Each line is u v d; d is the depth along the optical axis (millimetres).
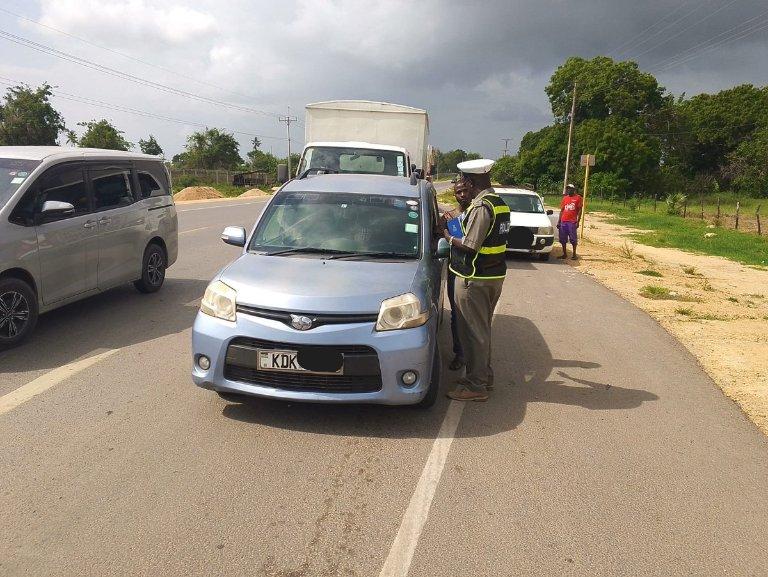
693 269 13578
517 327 7754
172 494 3463
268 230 5391
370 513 3373
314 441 4188
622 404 5211
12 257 5680
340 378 4199
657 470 4047
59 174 6477
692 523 3434
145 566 2855
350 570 2895
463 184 4969
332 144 11000
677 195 36531
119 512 3266
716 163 69000
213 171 64250
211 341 4297
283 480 3672
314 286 4352
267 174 70500
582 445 4359
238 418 4488
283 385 4238
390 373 4195
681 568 3029
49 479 3561
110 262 7254
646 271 13172
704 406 5254
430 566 2951
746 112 66938
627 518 3451
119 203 7508
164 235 8562
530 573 2938
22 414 4441
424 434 4391
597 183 56719
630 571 2988
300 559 2959
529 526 3324
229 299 4340
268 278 4496
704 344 7301
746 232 25500
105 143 59562
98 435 4145
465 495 3607
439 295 5398
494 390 5398
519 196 15469
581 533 3283
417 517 3355
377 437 4301
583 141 60219
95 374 5301
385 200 5711
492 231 4797
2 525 3107
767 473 4082
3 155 6359
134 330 6684
